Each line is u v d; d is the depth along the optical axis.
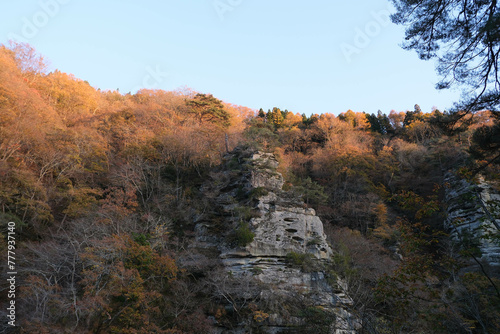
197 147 51.34
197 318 28.61
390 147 68.12
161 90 75.38
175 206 43.41
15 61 53.00
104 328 24.69
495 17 10.59
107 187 43.50
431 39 13.02
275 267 36.03
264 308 30.80
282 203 41.94
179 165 50.22
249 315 30.31
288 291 32.84
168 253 33.75
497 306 13.53
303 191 49.44
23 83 44.09
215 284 30.86
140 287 25.97
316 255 38.78
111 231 33.94
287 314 30.17
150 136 51.12
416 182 60.31
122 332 24.27
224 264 35.62
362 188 57.25
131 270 26.41
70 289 24.56
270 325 29.88
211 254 37.25
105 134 51.84
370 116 90.81
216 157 52.75
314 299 30.91
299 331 28.25
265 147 53.97
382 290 14.12
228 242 37.97
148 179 46.62
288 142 76.69
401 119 93.62
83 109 59.75
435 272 13.76
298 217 41.16
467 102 13.40
